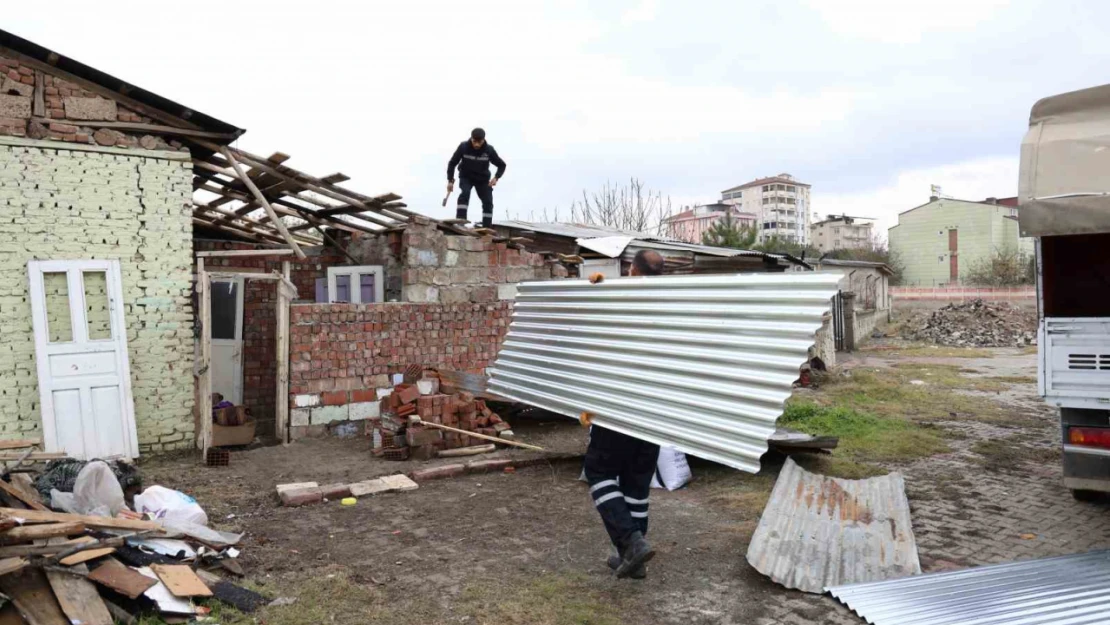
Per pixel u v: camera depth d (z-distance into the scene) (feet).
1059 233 17.33
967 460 25.13
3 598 11.16
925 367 57.21
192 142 27.35
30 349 23.99
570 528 17.83
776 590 14.10
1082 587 13.19
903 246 173.68
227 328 33.73
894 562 15.14
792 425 30.73
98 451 24.02
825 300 11.19
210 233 42.34
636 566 13.87
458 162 40.29
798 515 17.51
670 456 21.71
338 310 29.22
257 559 15.43
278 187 32.07
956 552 16.29
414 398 25.85
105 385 24.41
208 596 12.88
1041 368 18.06
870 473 23.36
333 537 17.06
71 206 24.72
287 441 27.96
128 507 17.61
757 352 12.19
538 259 36.70
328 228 39.34
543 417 32.19
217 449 24.88
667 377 13.91
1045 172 17.56
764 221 296.92
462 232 33.68
